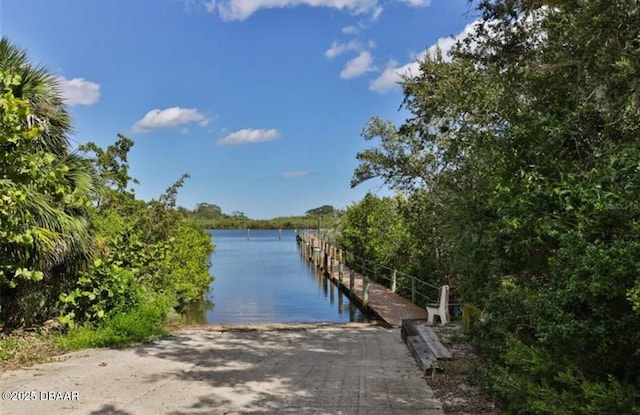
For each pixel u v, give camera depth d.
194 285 15.94
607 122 3.74
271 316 14.63
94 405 4.81
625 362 2.92
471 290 5.99
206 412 4.66
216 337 9.06
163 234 14.55
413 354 7.25
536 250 3.69
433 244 12.73
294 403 4.95
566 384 3.12
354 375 6.13
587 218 2.97
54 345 7.72
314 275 26.16
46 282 8.53
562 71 4.55
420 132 11.05
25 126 6.76
